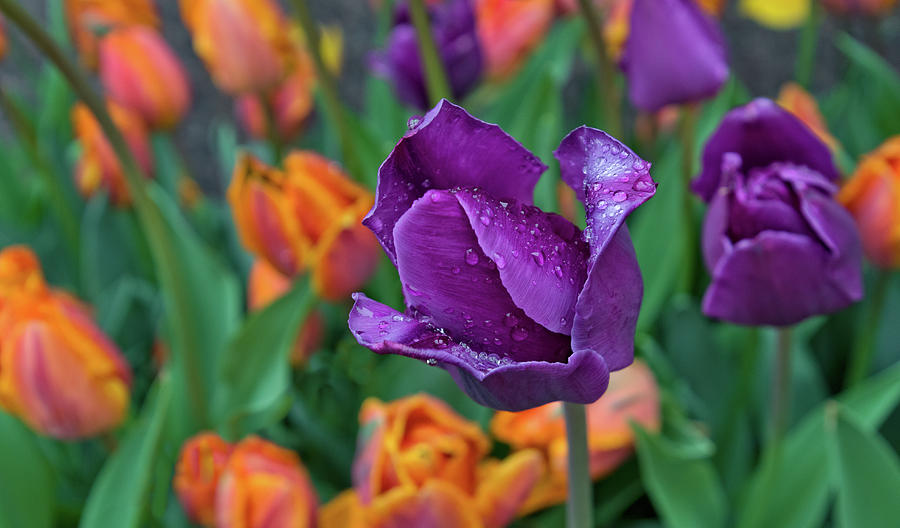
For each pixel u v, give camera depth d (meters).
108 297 0.75
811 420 0.59
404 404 0.51
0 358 0.56
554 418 0.54
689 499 0.57
